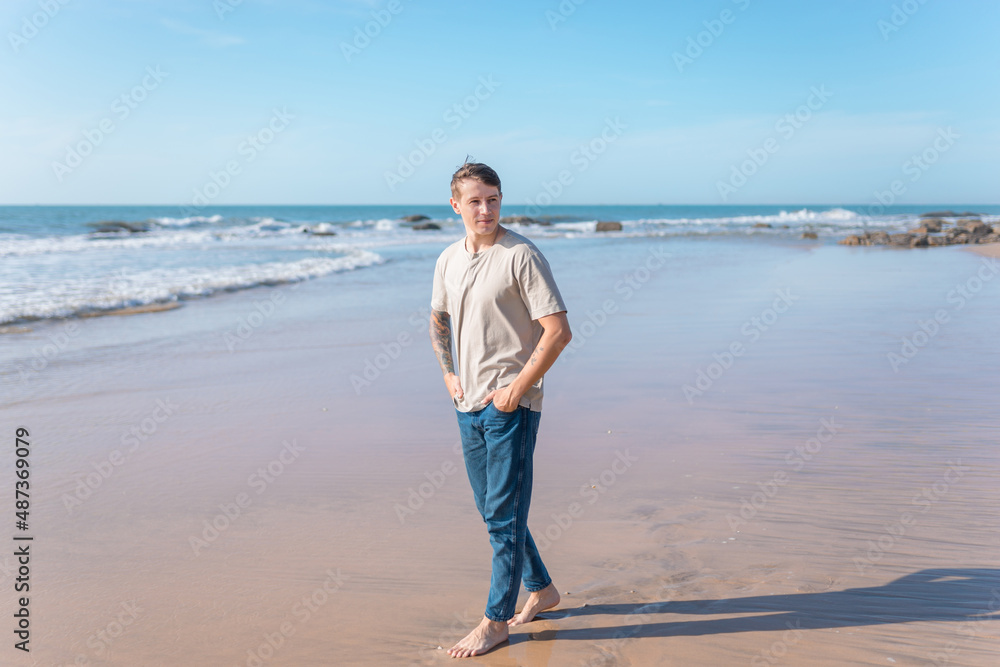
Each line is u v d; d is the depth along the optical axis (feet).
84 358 23.82
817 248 77.61
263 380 20.90
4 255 62.80
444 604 8.75
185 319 32.01
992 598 8.23
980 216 193.47
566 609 8.52
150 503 11.93
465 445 8.36
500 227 7.94
